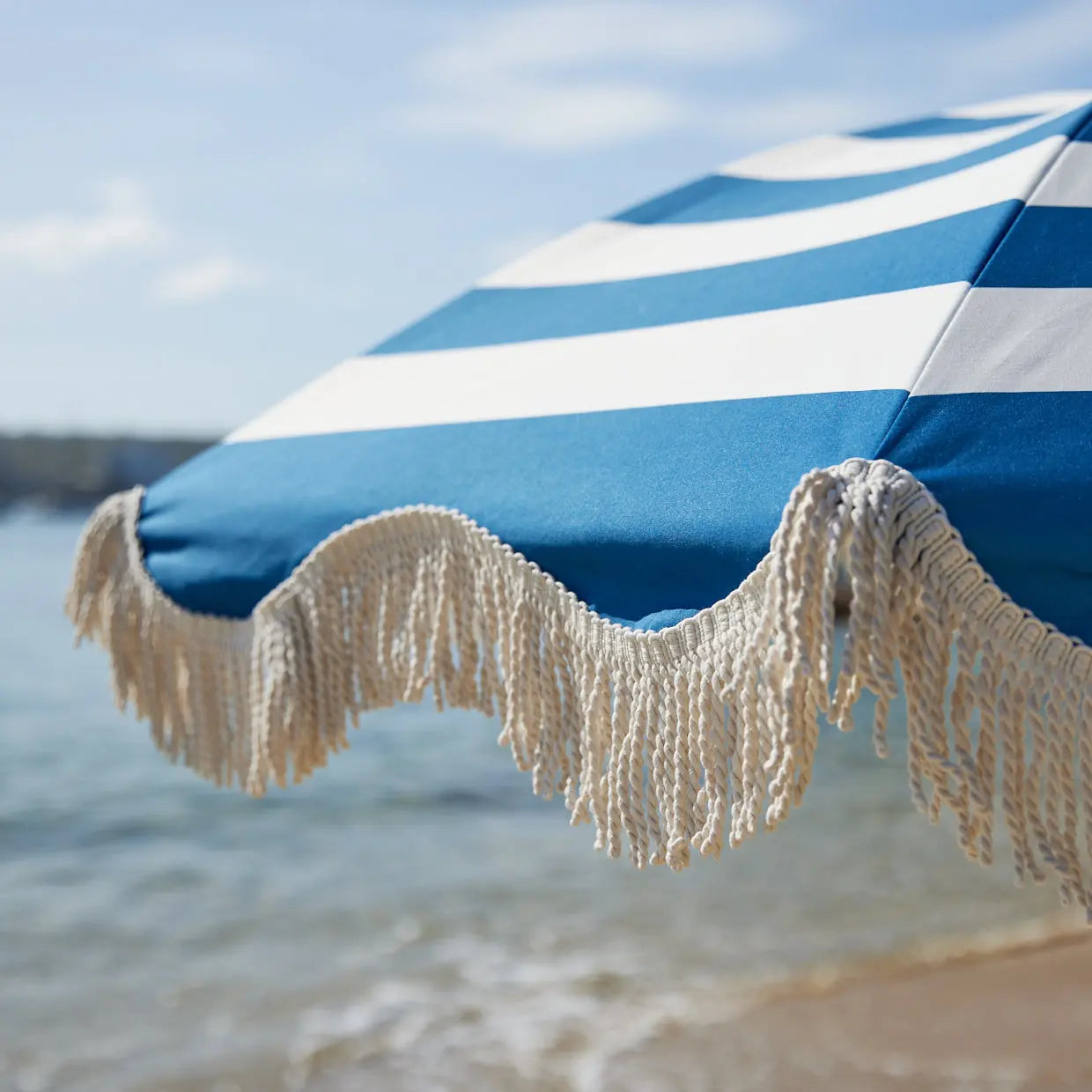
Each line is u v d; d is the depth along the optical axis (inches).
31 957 321.7
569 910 353.4
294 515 62.1
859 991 277.7
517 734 50.9
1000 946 307.3
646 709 45.1
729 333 53.7
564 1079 237.3
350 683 58.9
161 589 68.8
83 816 468.4
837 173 74.2
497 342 68.0
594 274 72.2
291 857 416.8
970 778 37.0
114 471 1672.0
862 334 46.2
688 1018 265.7
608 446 50.8
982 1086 218.4
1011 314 43.0
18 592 1205.1
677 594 44.9
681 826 43.9
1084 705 37.1
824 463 40.4
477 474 55.1
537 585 49.8
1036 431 39.0
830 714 37.4
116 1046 266.7
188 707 68.3
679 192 80.9
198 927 346.9
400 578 56.9
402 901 366.3
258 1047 263.1
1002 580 37.7
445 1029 267.7
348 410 68.9
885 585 36.2
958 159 62.6
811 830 432.8
